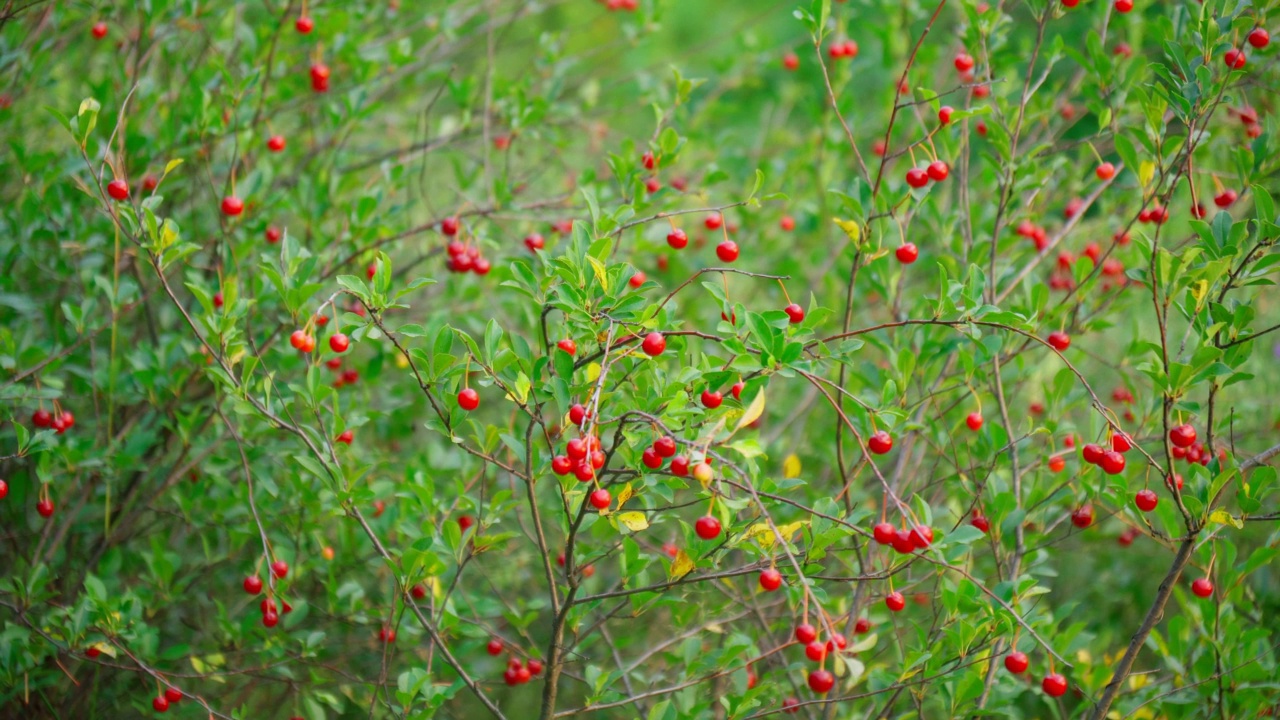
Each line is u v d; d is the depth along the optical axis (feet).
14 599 12.50
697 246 17.28
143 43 14.28
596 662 14.88
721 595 13.97
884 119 17.28
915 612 15.53
